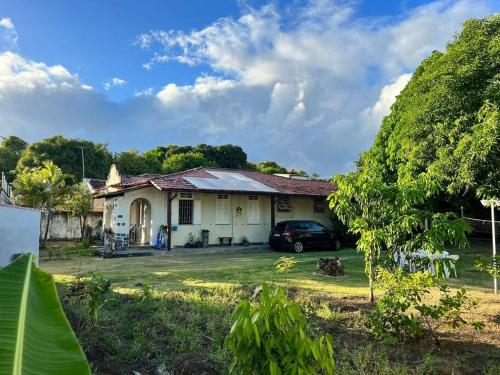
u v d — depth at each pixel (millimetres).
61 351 1703
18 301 1776
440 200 19078
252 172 29109
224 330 6230
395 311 6082
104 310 6926
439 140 15789
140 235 22438
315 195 25047
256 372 2906
